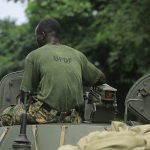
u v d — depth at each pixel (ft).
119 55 109.09
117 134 26.68
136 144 26.37
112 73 115.85
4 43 132.98
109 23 116.26
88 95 36.94
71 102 34.68
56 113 34.37
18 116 34.30
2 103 38.99
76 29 119.44
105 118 36.42
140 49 106.11
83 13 118.73
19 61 124.77
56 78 34.58
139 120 37.86
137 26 104.83
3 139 33.14
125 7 106.01
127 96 37.24
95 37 118.11
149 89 37.22
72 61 35.63
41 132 32.50
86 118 36.94
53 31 37.09
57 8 118.01
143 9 103.71
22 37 129.08
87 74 36.88
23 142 29.78
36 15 119.34
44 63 34.96
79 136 32.14
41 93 34.47
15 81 39.14
